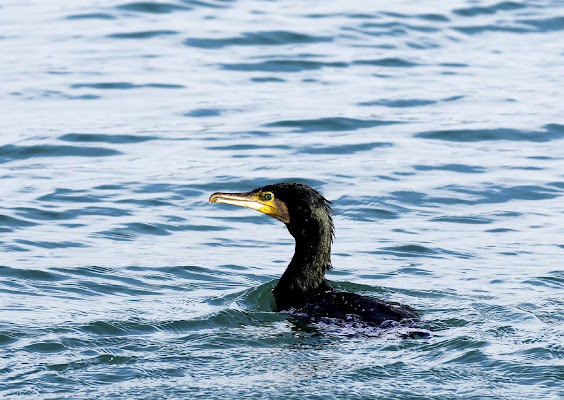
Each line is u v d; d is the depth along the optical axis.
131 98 22.47
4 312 11.55
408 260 14.08
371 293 12.57
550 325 11.03
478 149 19.53
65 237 14.83
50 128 20.33
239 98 22.56
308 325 11.18
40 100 22.25
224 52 25.92
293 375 9.63
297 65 25.02
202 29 27.69
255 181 17.59
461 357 10.03
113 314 11.55
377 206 16.50
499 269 13.59
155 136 20.08
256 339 10.71
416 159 18.88
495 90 23.19
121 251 14.30
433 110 21.83
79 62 24.97
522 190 17.25
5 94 22.55
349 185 17.45
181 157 18.92
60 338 10.62
